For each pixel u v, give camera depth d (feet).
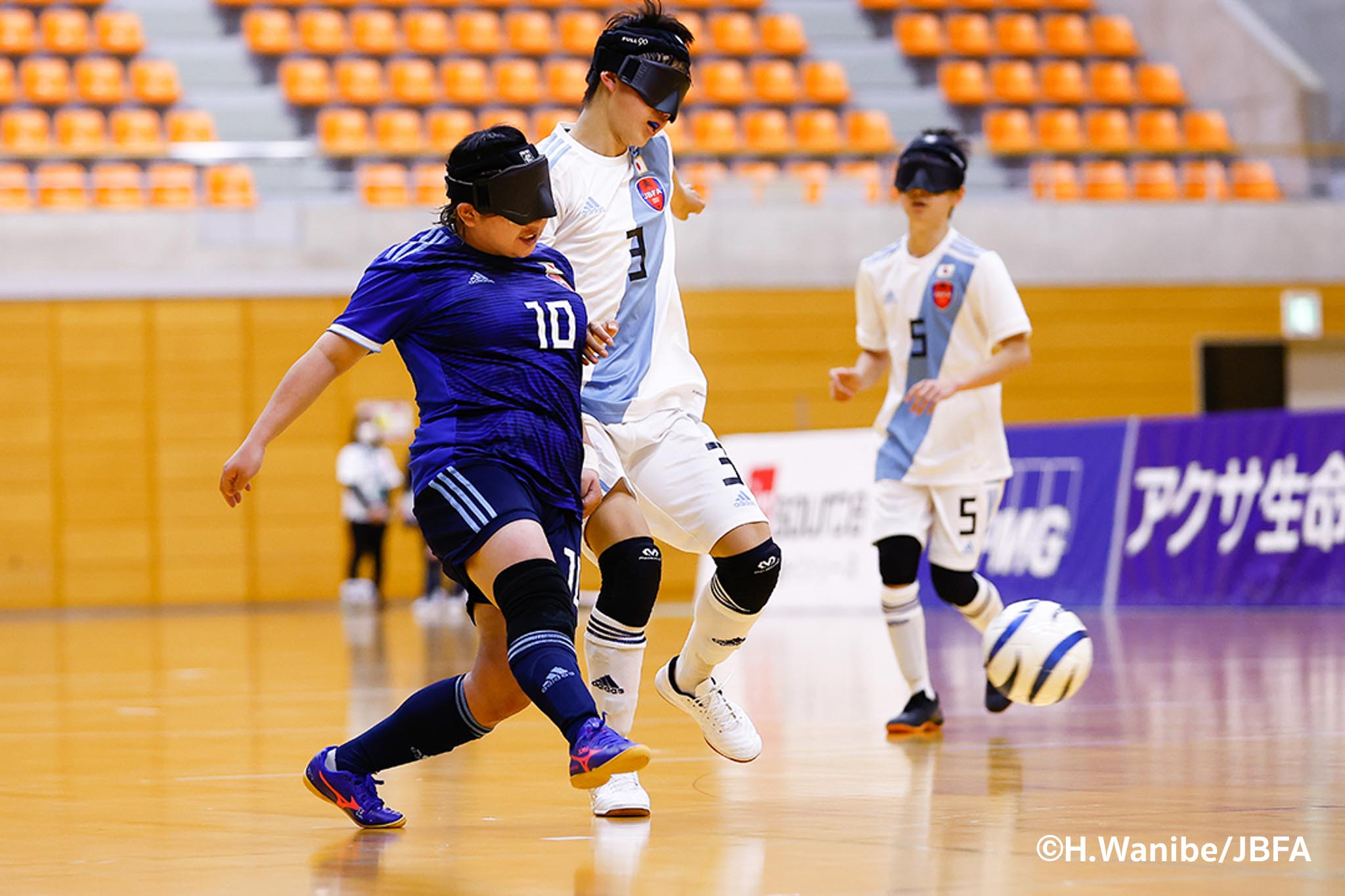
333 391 89.04
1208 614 57.11
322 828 18.16
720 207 89.61
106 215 85.20
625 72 19.21
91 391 86.53
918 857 15.58
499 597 16.58
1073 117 100.68
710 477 19.63
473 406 17.17
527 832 17.72
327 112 95.35
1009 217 90.74
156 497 87.30
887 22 108.68
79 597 86.89
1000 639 24.70
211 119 94.63
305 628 64.28
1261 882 14.10
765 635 53.67
